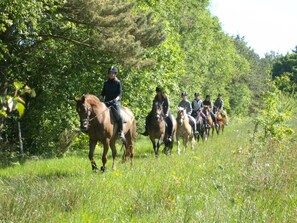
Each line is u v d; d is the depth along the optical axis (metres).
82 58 19.41
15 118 18.94
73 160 14.52
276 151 11.12
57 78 19.20
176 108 31.09
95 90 20.22
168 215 6.09
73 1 16.70
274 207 6.68
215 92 57.75
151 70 23.08
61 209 6.57
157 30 20.67
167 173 9.83
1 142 18.03
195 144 21.58
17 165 14.02
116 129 12.15
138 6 27.94
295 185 8.41
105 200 7.13
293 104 15.38
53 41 18.97
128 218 6.25
